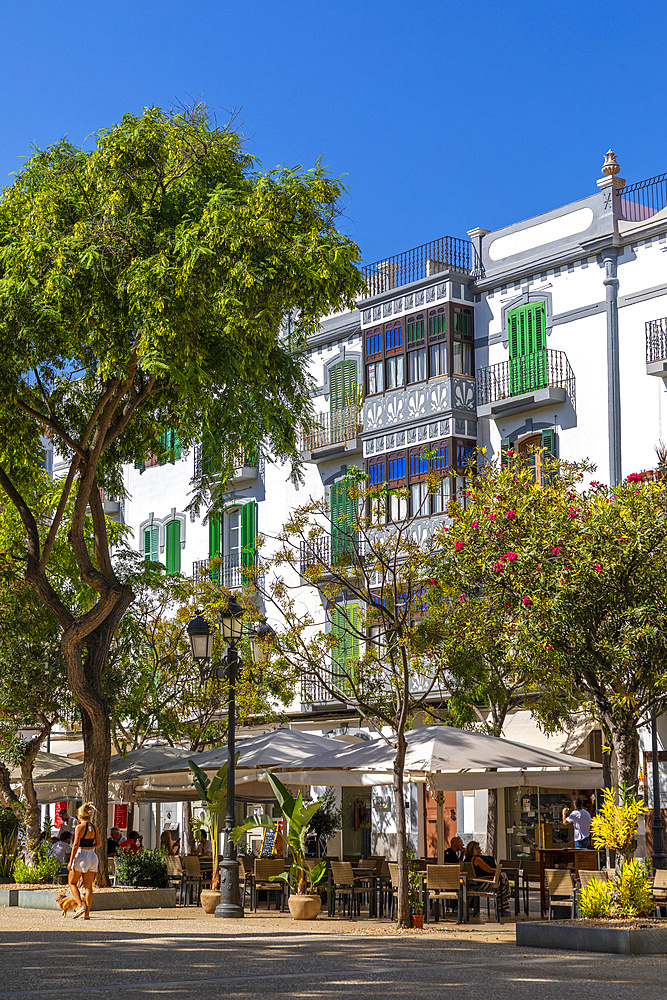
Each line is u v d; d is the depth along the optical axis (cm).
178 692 2983
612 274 3025
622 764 1888
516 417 3216
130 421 2402
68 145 2103
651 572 1816
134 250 1909
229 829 2058
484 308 3341
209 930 1791
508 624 1969
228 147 2052
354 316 3697
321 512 2206
